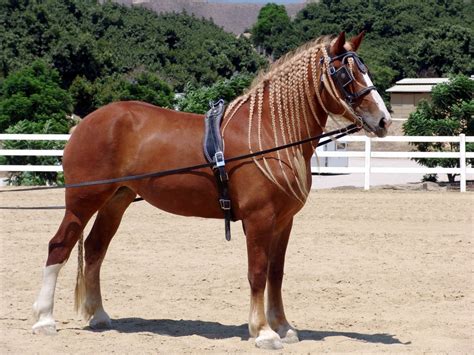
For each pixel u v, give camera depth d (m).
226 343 6.90
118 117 7.16
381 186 21.06
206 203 6.99
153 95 35.19
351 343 6.91
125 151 7.13
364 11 75.50
